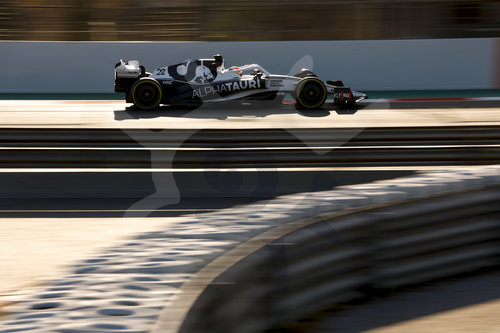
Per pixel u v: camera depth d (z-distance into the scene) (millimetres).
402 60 24359
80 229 8562
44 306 3244
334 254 5527
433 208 6254
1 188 11477
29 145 13805
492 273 6590
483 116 17688
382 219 5898
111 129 13992
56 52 24000
